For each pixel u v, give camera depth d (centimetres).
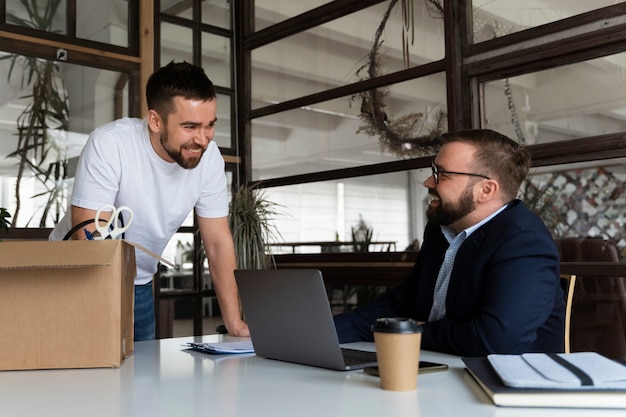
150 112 193
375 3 397
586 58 303
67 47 394
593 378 84
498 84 338
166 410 87
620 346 285
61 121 396
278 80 459
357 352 133
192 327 447
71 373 119
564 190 317
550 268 145
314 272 114
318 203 439
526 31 321
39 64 389
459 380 104
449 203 162
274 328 127
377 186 406
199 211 220
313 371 116
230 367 122
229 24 479
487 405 86
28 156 384
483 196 159
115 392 100
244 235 415
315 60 434
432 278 168
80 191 194
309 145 439
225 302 208
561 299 157
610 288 290
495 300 139
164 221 214
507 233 148
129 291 138
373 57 398
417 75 370
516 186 162
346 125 417
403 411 84
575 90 308
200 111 188
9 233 374
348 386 101
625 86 291
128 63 420
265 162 469
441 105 362
